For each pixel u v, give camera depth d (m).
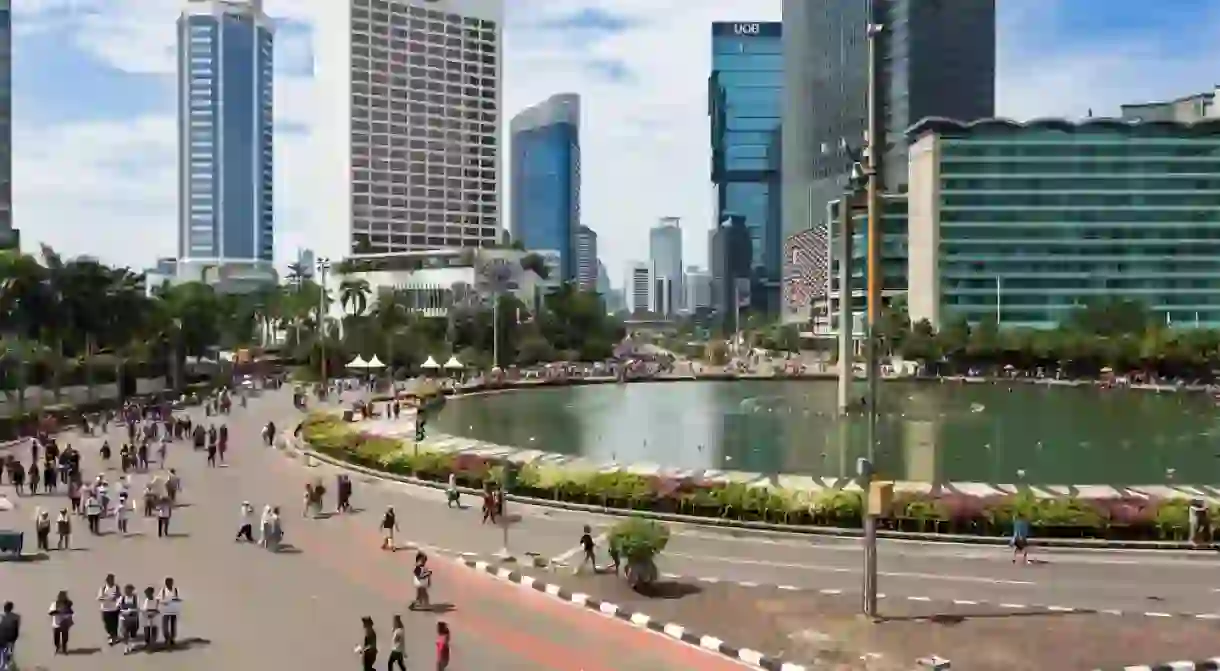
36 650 29.31
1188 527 44.62
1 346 93.62
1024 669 27.11
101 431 84.31
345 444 72.25
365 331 174.12
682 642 30.28
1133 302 193.88
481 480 59.81
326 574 38.94
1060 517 45.47
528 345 197.25
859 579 38.47
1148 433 96.19
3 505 50.97
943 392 148.00
